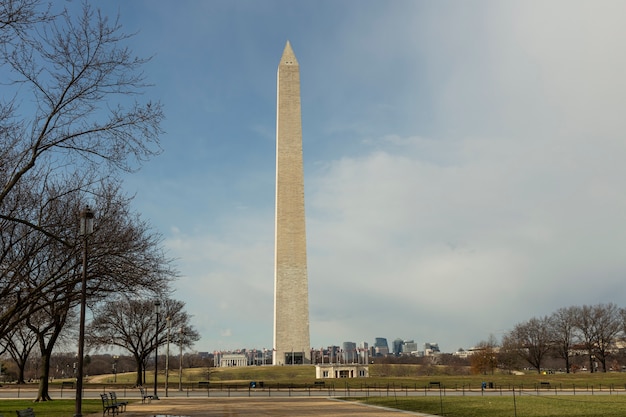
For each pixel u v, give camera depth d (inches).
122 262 966.4
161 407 1502.2
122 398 1974.7
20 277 855.1
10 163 805.2
